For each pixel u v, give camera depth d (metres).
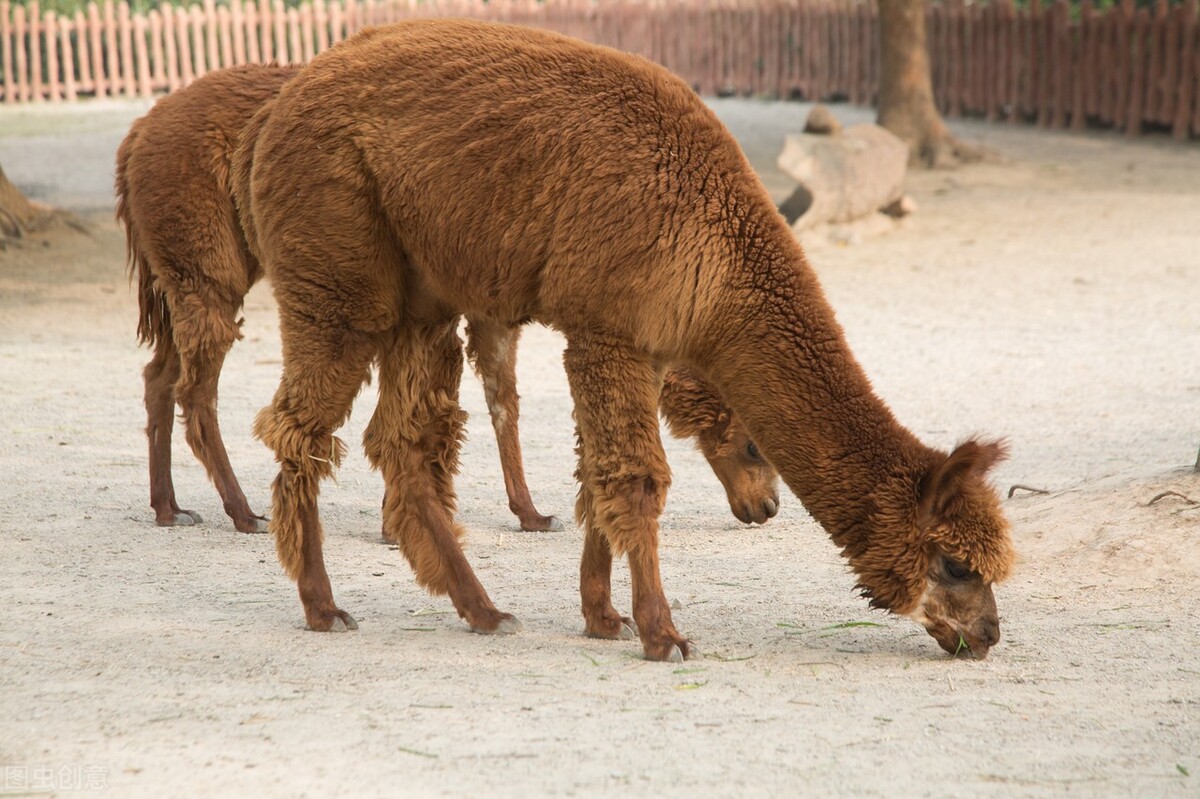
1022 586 6.11
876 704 4.66
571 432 9.27
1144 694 4.77
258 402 9.73
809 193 16.42
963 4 27.67
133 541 6.86
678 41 32.62
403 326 5.57
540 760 4.12
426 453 5.63
